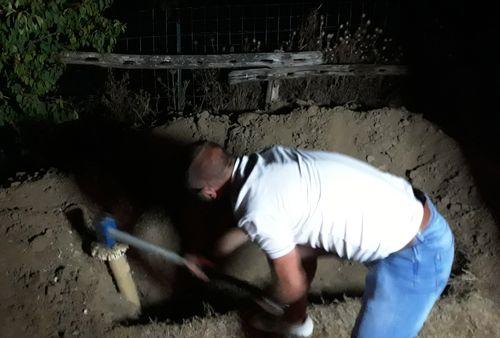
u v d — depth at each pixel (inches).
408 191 89.4
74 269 123.6
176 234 145.8
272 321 113.5
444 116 203.9
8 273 120.7
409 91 213.3
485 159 168.6
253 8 260.5
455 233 149.3
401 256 88.3
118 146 168.9
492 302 128.4
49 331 112.8
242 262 142.2
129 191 153.3
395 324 93.0
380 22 233.6
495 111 203.5
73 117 193.8
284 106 192.5
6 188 142.8
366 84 205.9
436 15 231.0
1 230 128.8
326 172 83.3
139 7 245.6
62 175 149.7
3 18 169.3
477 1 230.1
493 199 156.8
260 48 235.9
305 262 106.1
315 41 217.2
